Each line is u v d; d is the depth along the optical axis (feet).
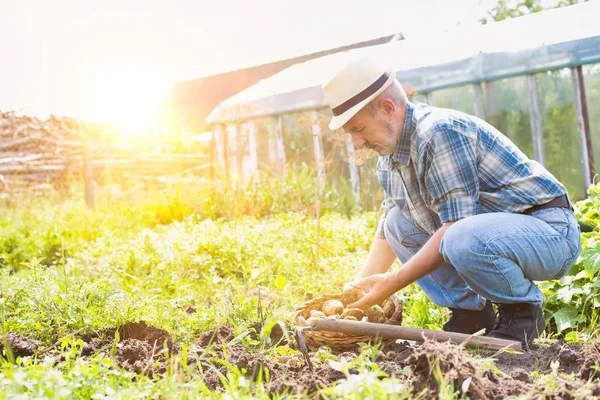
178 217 32.76
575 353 9.29
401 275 10.50
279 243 21.02
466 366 7.84
